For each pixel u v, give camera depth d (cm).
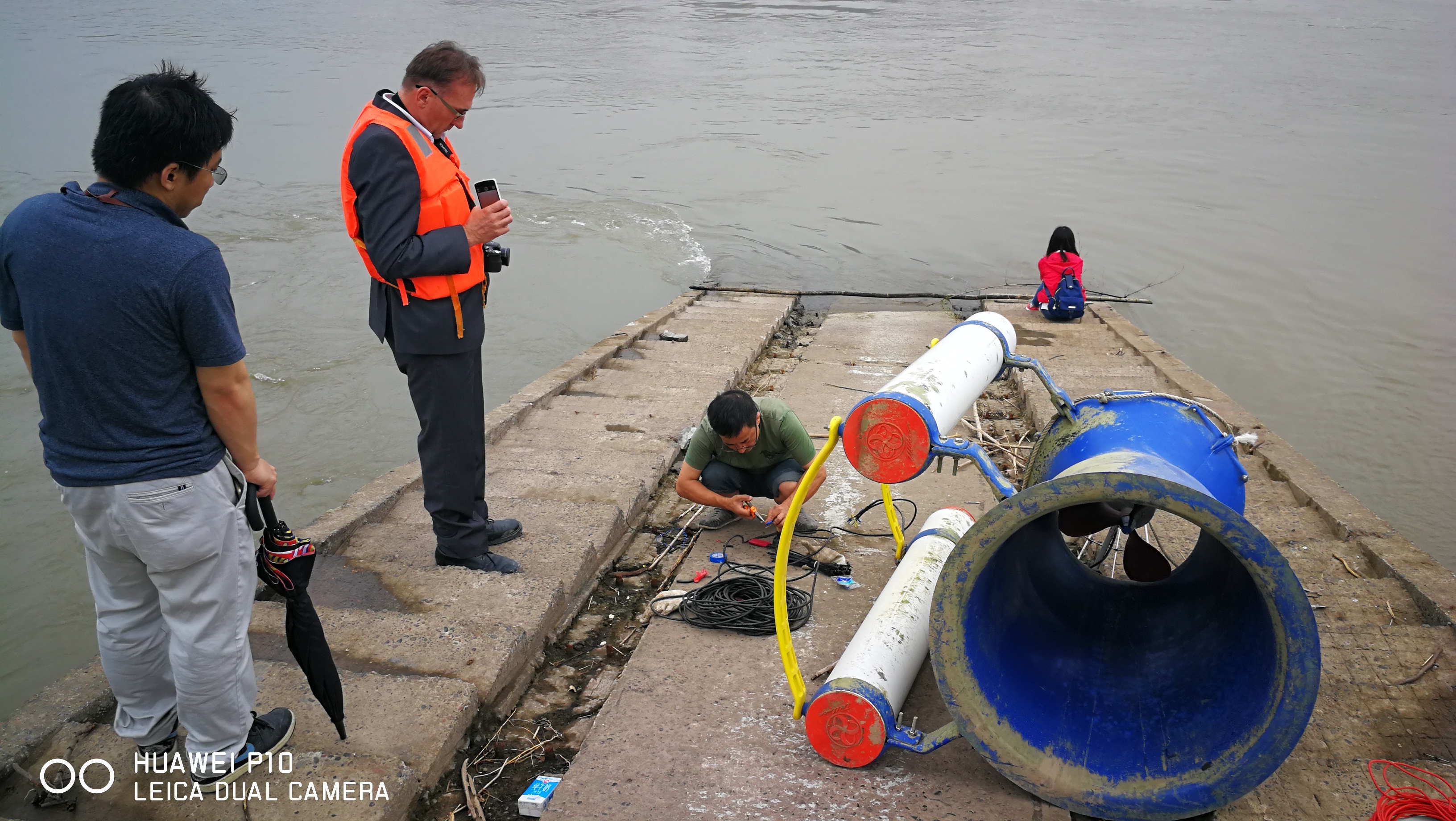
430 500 407
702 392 713
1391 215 1490
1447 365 985
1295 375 964
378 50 3152
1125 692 300
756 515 454
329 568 417
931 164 1828
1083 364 805
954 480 536
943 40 3584
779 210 1533
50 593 552
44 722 308
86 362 230
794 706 315
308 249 1240
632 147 1941
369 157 354
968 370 346
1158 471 281
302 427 766
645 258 1293
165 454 241
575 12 4347
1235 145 1961
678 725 323
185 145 234
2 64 2725
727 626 380
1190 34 3844
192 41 3306
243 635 272
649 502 532
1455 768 300
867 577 423
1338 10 4900
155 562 248
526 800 298
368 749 301
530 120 2184
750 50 3269
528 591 396
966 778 298
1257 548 243
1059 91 2566
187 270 234
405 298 369
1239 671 286
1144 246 1350
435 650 353
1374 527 468
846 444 295
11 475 671
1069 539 463
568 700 363
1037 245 1380
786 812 283
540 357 943
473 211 369
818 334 948
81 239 229
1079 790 272
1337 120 2195
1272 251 1329
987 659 289
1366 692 338
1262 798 290
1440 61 3173
